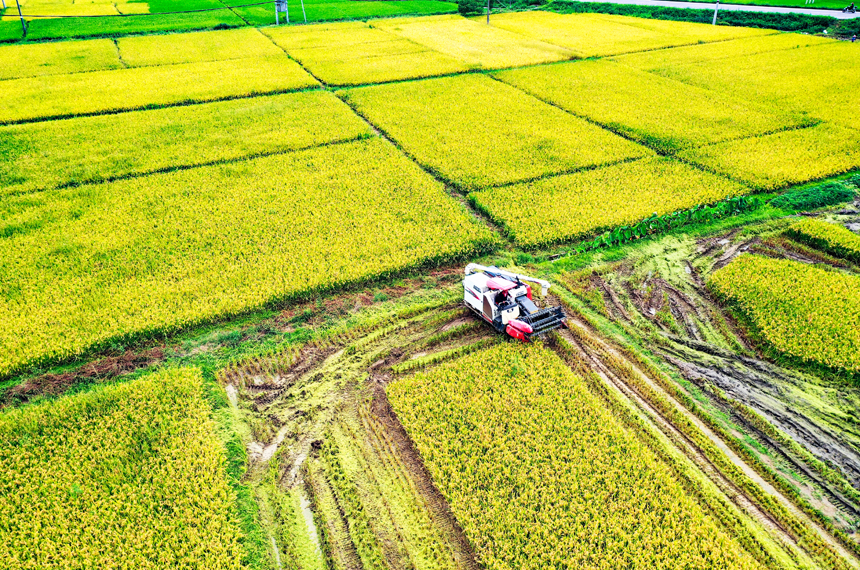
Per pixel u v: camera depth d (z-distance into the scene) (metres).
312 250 23.27
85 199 27.81
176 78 48.38
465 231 24.53
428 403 16.17
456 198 28.27
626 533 12.73
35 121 39.06
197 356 18.42
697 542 12.53
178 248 23.64
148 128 37.09
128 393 16.61
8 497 13.72
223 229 24.89
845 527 12.92
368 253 22.97
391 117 38.69
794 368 17.36
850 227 25.02
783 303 19.64
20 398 16.89
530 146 33.41
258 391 17.11
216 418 16.11
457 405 16.08
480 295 18.95
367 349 18.67
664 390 16.86
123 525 13.10
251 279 21.52
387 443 15.40
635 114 38.25
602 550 12.52
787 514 13.18
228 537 12.86
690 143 33.28
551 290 21.12
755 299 19.91
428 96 43.03
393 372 17.77
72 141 35.09
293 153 32.97
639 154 32.06
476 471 14.16
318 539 13.15
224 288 21.00
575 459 14.41
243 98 43.94
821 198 26.98
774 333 18.31
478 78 47.50
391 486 14.23
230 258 22.86
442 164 31.23
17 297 20.64
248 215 26.03
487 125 36.88
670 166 30.33
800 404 16.12
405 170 30.53
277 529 13.35
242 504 13.79
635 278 21.94
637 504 13.38
